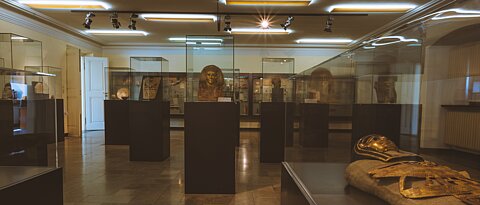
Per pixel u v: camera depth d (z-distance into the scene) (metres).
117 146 6.55
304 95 2.77
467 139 1.76
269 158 5.05
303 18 6.21
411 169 1.16
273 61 6.24
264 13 5.88
